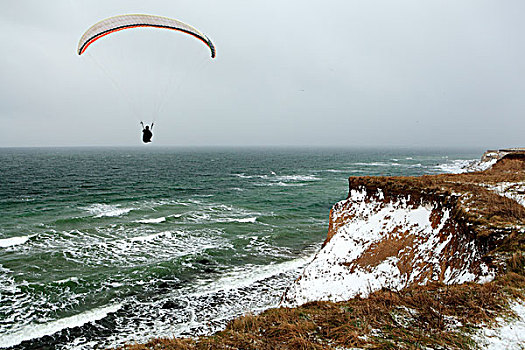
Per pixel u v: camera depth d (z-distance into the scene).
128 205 40.88
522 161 28.27
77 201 43.34
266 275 20.09
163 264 21.50
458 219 12.87
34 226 30.12
